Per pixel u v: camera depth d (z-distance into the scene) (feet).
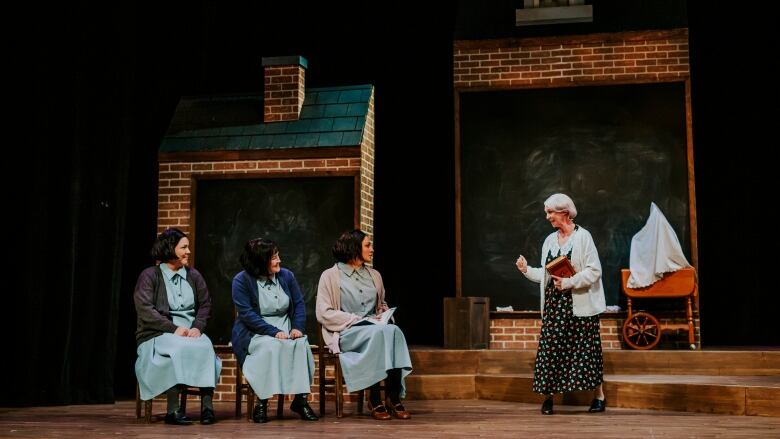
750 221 26.32
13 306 20.68
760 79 26.21
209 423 16.37
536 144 23.56
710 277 26.66
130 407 20.40
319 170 22.15
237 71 28.02
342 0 28.09
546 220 23.30
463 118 23.98
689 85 22.84
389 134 28.37
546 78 23.53
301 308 17.90
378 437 14.35
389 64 28.09
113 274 22.04
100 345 21.59
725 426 15.52
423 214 28.17
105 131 22.39
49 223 21.20
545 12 23.48
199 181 22.80
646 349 21.52
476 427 15.55
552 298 17.39
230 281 22.31
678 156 22.82
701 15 26.73
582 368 17.01
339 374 17.29
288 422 16.63
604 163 23.17
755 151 26.27
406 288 28.14
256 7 28.07
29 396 20.33
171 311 17.17
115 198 22.41
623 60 23.20
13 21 21.18
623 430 15.05
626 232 22.84
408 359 16.89
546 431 14.96
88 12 22.17
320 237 22.08
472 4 24.43
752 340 26.22
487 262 23.49
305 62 23.59
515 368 21.29
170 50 26.99
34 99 21.04
